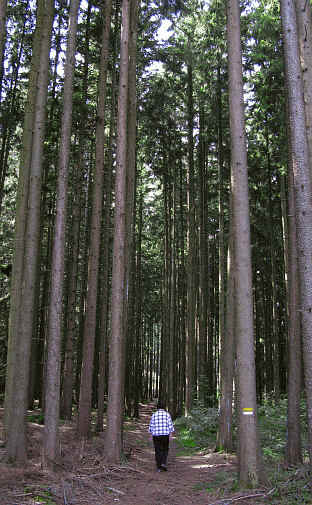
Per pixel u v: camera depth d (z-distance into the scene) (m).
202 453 11.23
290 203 9.16
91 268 11.56
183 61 17.41
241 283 7.31
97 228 11.83
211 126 18.17
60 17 14.98
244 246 7.42
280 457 9.29
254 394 7.04
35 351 15.30
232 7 8.09
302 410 12.84
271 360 26.22
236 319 7.30
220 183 15.16
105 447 8.88
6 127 15.98
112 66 15.83
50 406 7.72
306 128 6.79
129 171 11.26
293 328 8.65
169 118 20.14
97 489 6.79
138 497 6.59
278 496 6.11
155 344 51.44
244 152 7.71
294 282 8.83
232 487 6.81
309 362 6.06
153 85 18.66
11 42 16.17
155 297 34.44
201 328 19.84
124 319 10.04
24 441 7.62
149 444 12.82
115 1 15.11
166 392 25.97
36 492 6.12
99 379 12.73
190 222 19.23
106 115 19.98
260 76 14.77
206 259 21.86
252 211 20.34
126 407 23.14
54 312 8.11
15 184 20.56
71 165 19.02
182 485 7.43
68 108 8.91
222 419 10.83
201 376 18.38
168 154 22.52
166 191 23.16
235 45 7.98
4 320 18.66
